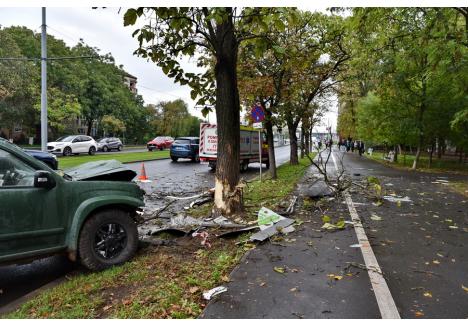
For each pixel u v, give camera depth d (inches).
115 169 232.2
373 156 1488.7
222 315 145.0
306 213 331.3
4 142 179.9
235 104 309.4
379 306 152.7
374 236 259.1
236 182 314.2
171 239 258.1
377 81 808.3
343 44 650.2
